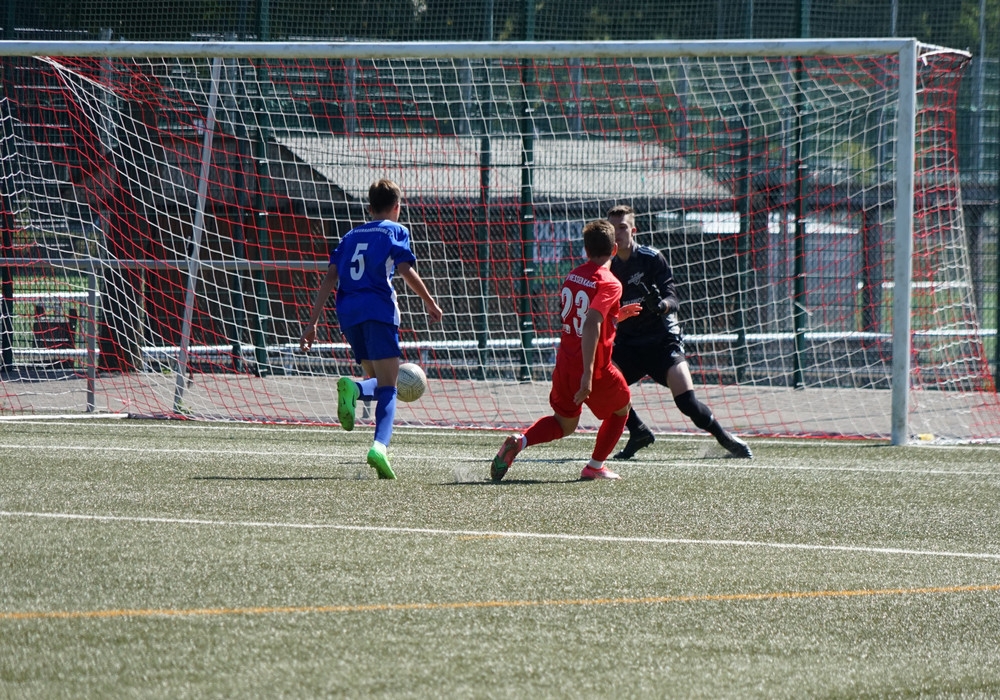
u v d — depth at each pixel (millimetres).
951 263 45875
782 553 18484
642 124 54688
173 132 53594
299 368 55531
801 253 54219
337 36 54875
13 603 14688
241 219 54344
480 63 54188
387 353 26125
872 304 53906
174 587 15586
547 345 55656
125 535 18938
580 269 25219
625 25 54219
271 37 54969
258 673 12203
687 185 54656
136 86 49906
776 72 52219
